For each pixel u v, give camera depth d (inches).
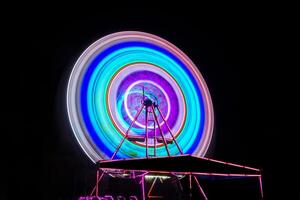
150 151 528.7
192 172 408.8
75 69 505.0
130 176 446.6
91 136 482.9
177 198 514.9
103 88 521.0
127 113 532.7
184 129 575.8
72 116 477.4
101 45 541.3
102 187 471.5
